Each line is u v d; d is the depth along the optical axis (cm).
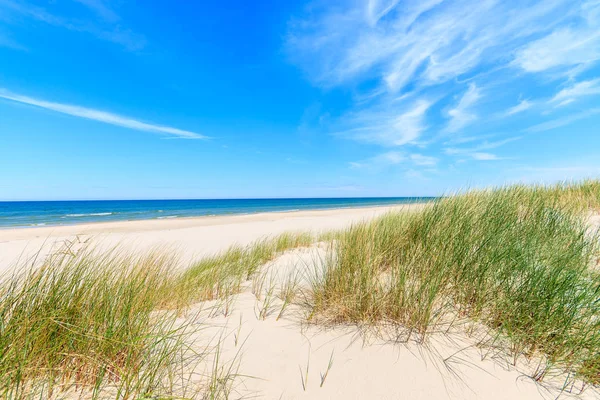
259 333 203
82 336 153
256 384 147
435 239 277
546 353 163
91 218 2477
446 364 158
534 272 206
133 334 164
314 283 274
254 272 385
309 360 168
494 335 180
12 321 148
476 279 214
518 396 135
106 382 142
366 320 207
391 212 508
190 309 253
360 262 252
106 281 204
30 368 132
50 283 179
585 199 519
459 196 389
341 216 1978
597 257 270
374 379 150
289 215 2456
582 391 138
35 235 1220
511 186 477
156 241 1004
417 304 201
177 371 155
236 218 2256
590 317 176
